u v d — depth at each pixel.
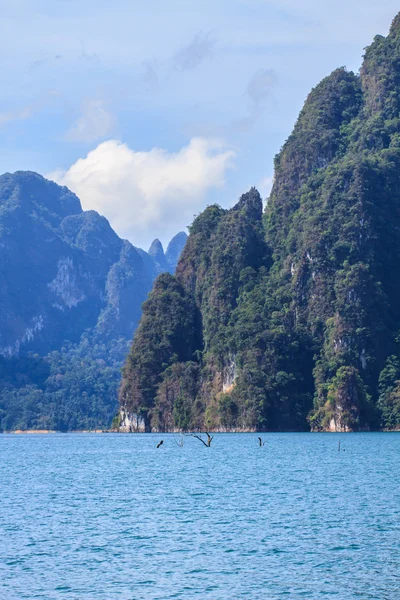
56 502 125.88
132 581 79.62
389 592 75.50
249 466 182.12
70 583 79.12
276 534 98.00
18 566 84.81
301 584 77.94
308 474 161.38
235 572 82.06
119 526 104.31
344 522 104.81
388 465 179.62
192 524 105.12
